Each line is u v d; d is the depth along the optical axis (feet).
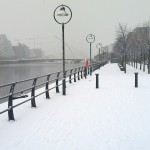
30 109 42.14
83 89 66.54
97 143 26.55
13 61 577.43
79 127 31.99
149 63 129.18
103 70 157.89
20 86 147.33
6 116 37.32
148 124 33.17
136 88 67.00
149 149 25.09
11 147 25.52
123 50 165.99
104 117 36.73
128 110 40.96
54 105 45.44
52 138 28.04
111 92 60.44
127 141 27.17
